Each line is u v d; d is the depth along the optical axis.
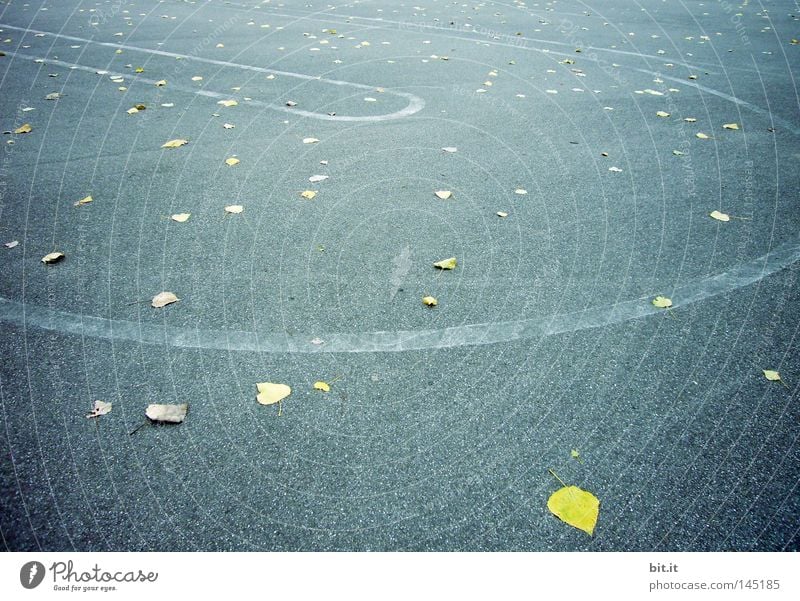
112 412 1.99
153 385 2.12
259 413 2.00
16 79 5.91
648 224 3.38
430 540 1.62
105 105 5.21
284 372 2.19
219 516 1.66
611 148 4.53
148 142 4.40
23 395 2.06
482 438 1.93
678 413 2.05
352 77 6.33
